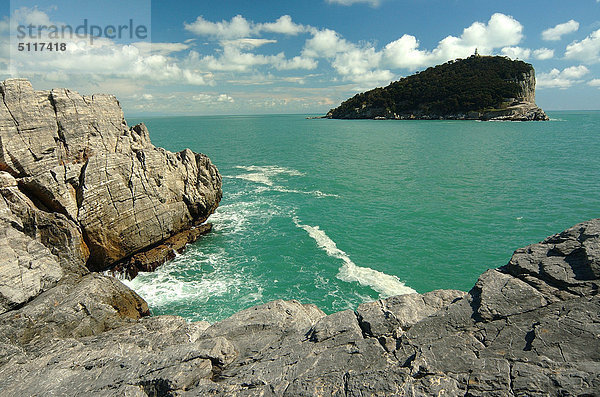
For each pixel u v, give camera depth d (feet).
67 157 80.74
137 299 69.21
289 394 27.68
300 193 153.07
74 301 56.65
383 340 32.78
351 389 26.76
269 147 316.40
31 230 69.67
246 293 76.28
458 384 25.25
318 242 101.14
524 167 193.88
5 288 52.95
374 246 97.81
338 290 76.79
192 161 117.39
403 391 25.46
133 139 96.68
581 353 25.45
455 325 31.89
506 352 27.48
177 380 30.96
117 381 32.53
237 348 37.65
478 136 363.15
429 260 89.20
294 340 37.24
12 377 36.14
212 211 124.77
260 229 111.65
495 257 89.81
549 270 33.40
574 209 121.08
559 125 498.69
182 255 94.68
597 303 28.89
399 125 570.46
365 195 147.74
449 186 158.10
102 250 81.41
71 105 82.48
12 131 70.49
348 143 337.52
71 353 42.37
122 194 86.02
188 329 49.80
